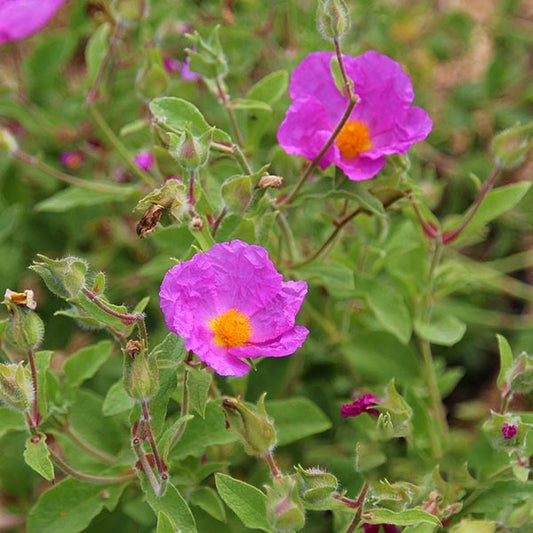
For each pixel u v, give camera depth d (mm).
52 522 994
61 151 1207
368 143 1002
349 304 1109
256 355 938
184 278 932
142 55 1163
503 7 1415
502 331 1216
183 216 954
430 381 1075
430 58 1364
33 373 959
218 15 1210
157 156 1010
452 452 1045
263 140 1159
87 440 1036
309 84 1002
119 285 1175
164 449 948
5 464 1078
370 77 996
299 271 1037
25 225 1195
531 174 1303
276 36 1241
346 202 1037
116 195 1104
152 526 1040
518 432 971
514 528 994
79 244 1212
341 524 1004
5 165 1188
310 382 1124
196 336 932
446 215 1303
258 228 990
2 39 1097
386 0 1350
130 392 929
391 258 1088
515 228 1272
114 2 1100
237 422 937
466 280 1077
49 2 1095
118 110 1179
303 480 938
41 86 1198
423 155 1307
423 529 977
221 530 1022
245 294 946
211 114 1175
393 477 970
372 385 1090
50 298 1180
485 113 1366
